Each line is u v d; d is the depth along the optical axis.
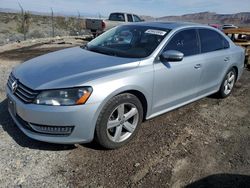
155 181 2.91
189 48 4.30
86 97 2.96
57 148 3.36
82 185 2.77
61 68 3.33
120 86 3.18
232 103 5.41
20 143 3.40
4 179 2.76
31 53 10.33
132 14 16.72
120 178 2.91
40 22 23.61
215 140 3.88
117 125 3.35
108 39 4.41
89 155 3.27
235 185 2.94
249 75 7.81
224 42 5.24
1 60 8.40
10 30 18.80
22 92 3.13
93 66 3.36
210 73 4.76
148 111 3.75
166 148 3.55
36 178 2.81
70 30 22.11
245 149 3.69
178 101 4.24
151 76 3.57
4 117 4.05
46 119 2.93
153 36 4.03
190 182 2.94
